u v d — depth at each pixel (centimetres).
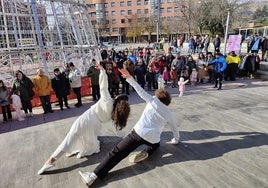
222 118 616
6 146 530
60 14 1528
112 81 947
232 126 556
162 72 1145
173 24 4603
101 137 527
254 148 440
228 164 390
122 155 367
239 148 443
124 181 362
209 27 3058
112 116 420
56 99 966
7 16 1405
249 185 333
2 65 1225
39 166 427
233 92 918
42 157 462
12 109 872
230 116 630
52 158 405
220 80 984
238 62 1154
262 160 397
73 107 869
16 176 398
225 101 788
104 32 7406
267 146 446
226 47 1486
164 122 398
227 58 1161
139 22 6669
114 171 390
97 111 431
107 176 378
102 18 7450
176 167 391
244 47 1931
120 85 1190
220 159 407
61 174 393
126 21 7238
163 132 535
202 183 345
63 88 821
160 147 462
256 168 374
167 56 1287
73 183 367
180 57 1148
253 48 1399
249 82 1113
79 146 434
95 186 355
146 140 377
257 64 1217
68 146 410
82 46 1372
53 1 1329
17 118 777
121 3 7219
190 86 1098
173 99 846
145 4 6975
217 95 880
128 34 6688
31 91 778
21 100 762
